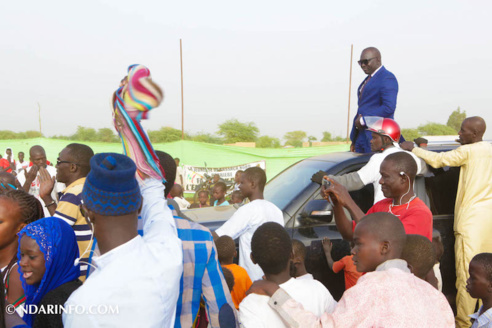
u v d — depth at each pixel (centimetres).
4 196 242
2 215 234
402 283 194
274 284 223
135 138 172
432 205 454
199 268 180
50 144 1942
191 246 180
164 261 146
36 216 256
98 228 149
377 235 214
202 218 451
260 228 239
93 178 146
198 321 201
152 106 167
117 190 144
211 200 1007
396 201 324
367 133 492
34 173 554
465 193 428
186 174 1600
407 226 302
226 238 338
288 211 406
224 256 337
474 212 419
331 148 1747
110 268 140
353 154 472
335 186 320
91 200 146
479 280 301
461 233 425
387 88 512
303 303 229
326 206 411
